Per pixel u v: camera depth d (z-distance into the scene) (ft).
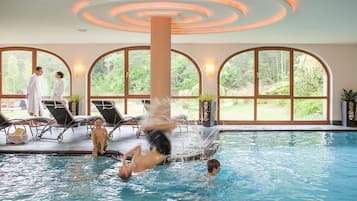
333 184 18.56
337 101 43.21
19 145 27.30
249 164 22.74
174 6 24.72
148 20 28.37
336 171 21.11
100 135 24.36
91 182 18.43
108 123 32.37
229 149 27.68
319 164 22.84
